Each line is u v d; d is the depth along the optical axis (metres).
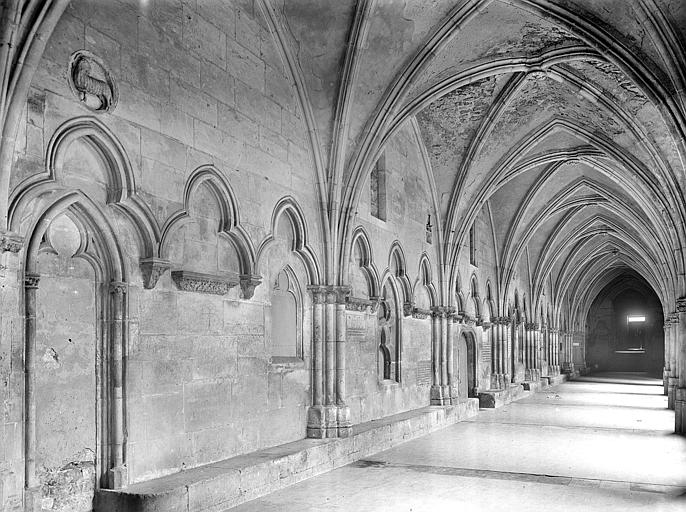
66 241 7.38
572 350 43.12
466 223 19.48
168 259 8.70
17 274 6.54
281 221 11.55
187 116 9.05
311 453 10.88
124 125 7.94
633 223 24.86
